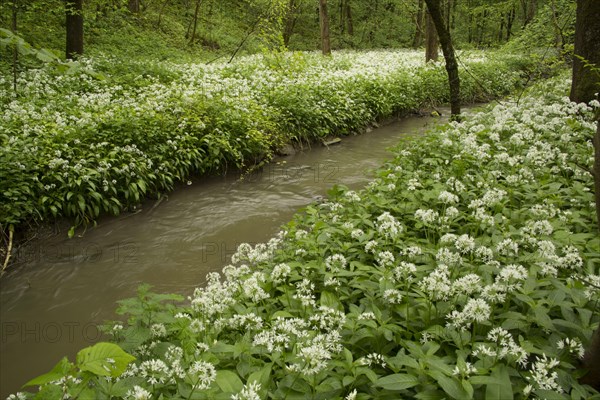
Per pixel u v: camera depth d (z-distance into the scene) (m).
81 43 13.37
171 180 8.62
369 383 2.96
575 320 3.22
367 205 6.00
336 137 12.88
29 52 2.75
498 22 36.91
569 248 4.00
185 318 3.42
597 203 2.77
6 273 6.12
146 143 8.69
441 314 3.47
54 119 8.66
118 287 5.92
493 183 6.02
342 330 3.40
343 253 4.85
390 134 13.84
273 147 11.19
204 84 11.30
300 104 12.09
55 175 7.11
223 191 9.11
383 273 3.89
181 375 2.79
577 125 7.69
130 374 2.93
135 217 7.87
